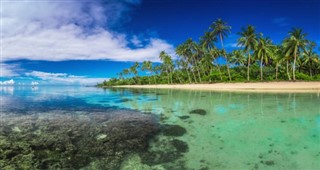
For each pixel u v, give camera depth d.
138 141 7.74
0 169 5.43
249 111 12.70
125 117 12.11
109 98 25.03
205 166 5.84
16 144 7.18
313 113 11.32
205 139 7.96
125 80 107.31
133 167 5.78
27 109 15.36
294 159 6.08
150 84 83.00
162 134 8.62
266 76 41.97
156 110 14.68
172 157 6.43
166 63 67.94
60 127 9.55
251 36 36.84
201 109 14.30
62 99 24.58
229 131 8.82
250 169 5.62
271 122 9.85
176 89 42.22
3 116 12.31
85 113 13.51
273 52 41.12
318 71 47.09
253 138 7.84
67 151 6.71
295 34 34.03
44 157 6.24
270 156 6.33
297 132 8.27
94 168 5.69
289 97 18.09
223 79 45.03
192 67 58.62
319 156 6.20
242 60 52.41
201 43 47.41
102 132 8.79
